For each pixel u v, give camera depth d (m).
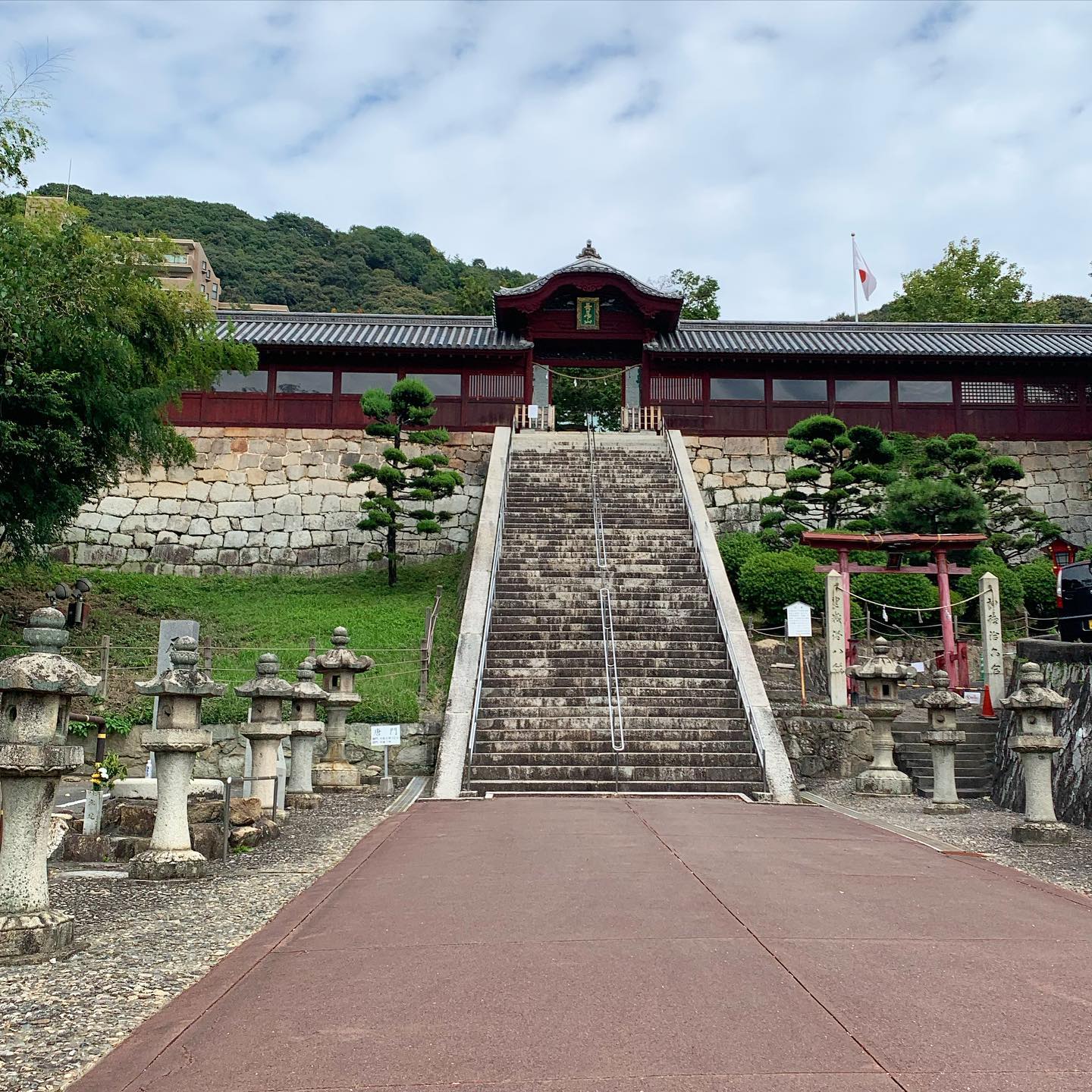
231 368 20.41
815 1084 3.39
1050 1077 3.46
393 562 22.42
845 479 20.27
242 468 25.66
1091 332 27.98
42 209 15.84
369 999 4.36
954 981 4.58
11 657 5.37
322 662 13.17
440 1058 3.66
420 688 14.68
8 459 13.06
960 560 20.23
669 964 4.85
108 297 14.50
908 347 26.89
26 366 12.38
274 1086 3.44
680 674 14.72
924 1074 3.49
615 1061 3.61
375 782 13.56
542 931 5.49
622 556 18.47
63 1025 4.18
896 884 6.88
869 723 14.46
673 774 12.51
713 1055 3.67
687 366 27.12
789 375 27.06
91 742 13.89
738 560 20.48
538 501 20.91
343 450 25.98
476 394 26.86
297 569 24.91
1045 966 4.85
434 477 21.55
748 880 6.92
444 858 7.86
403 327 28.58
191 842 8.21
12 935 5.13
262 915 6.25
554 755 12.81
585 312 27.84
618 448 24.45
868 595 19.05
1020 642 13.48
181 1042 3.88
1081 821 10.52
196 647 7.83
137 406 15.26
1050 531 21.95
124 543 24.77
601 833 9.00
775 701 15.52
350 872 7.42
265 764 10.27
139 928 5.89
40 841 5.40
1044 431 26.64
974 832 9.89
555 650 15.25
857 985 4.52
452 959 4.97
